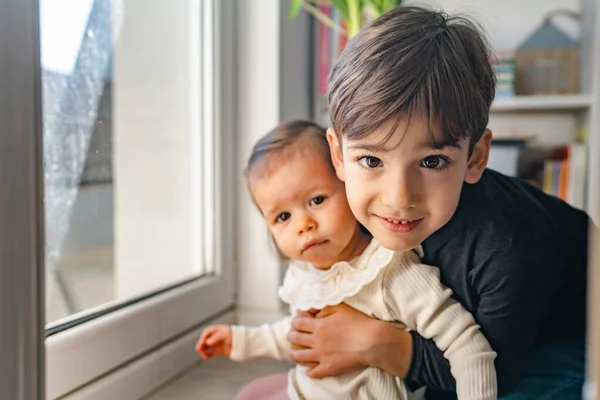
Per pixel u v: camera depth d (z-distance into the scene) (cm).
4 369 43
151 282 101
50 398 65
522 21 133
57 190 87
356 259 67
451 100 52
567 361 67
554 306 68
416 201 54
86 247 97
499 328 59
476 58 54
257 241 112
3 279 43
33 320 45
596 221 41
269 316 110
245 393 80
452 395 68
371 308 64
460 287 61
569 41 132
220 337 77
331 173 67
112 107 110
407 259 62
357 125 54
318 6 128
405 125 52
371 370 64
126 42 107
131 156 115
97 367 73
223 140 107
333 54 129
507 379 61
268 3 109
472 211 60
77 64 93
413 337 62
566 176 122
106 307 82
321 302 66
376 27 56
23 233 44
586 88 125
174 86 110
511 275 58
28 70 44
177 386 87
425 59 53
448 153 54
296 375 72
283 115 113
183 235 111
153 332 85
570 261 67
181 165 111
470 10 65
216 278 106
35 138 45
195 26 106
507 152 113
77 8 88
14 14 43
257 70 110
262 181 69
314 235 67
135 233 114
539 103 123
